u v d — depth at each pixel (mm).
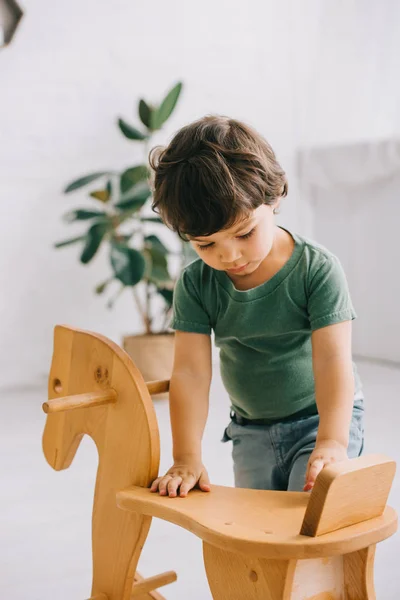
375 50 3033
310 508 634
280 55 3215
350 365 880
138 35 2910
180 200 782
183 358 956
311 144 3254
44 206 2781
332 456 788
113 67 2871
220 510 714
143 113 2596
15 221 2738
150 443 833
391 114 3006
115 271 2416
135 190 2500
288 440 994
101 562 911
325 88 3203
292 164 3273
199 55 3043
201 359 956
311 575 708
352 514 655
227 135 813
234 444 1062
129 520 864
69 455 984
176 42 2992
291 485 952
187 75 3025
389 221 2975
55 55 2760
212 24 3057
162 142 2977
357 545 635
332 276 913
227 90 3113
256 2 3139
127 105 2908
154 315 2996
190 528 692
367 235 3074
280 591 652
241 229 790
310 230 3316
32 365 2803
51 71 2758
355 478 641
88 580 1209
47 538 1386
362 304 3133
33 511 1521
